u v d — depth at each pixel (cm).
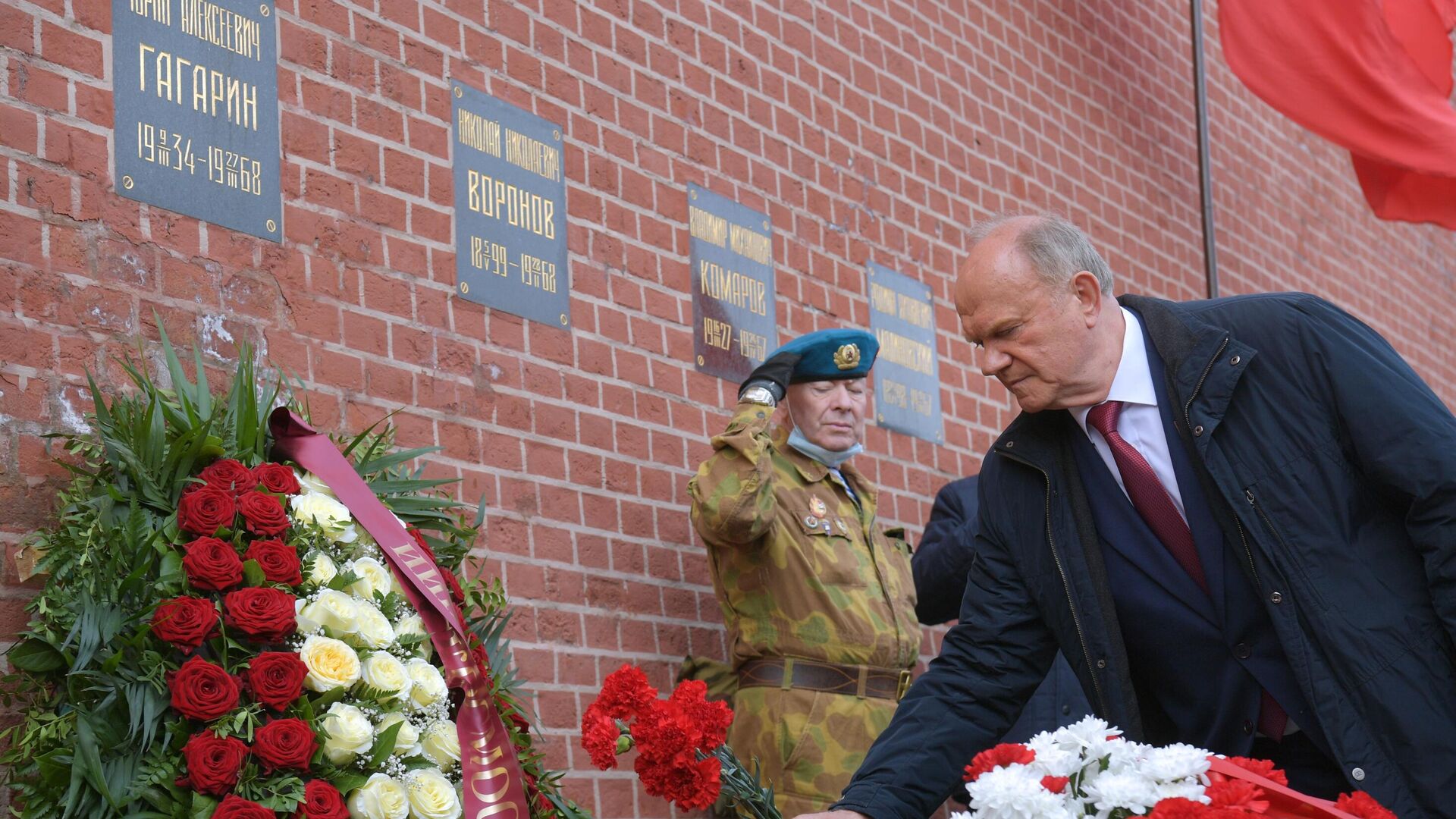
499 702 337
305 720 286
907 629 444
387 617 312
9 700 293
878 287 573
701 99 517
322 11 403
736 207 518
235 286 365
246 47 382
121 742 279
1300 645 259
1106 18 753
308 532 308
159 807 274
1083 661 287
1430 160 691
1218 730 277
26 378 322
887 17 614
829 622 428
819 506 445
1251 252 816
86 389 331
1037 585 291
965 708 290
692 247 497
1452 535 248
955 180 628
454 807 298
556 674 414
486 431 414
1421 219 729
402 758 302
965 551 478
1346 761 253
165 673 282
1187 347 274
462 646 322
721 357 497
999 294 275
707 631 460
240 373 327
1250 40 713
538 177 451
